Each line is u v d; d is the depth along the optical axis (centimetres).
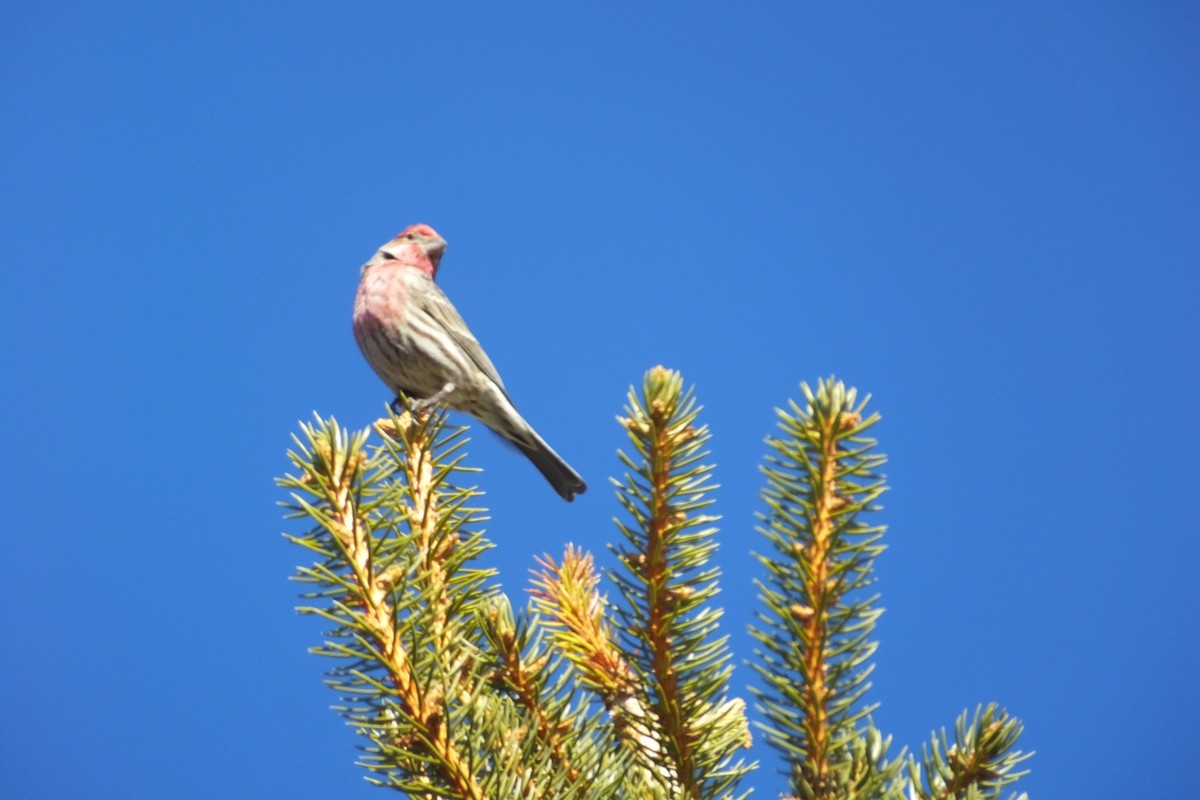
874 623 475
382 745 480
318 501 539
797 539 488
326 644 495
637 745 529
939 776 475
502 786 472
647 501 514
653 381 523
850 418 492
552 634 592
